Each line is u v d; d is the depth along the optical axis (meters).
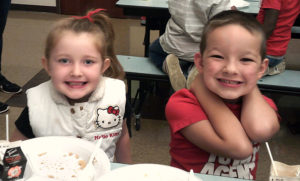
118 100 1.09
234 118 0.96
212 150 0.97
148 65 2.38
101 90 1.06
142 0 2.73
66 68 0.95
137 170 0.80
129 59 2.48
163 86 3.12
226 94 0.92
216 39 0.88
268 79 2.23
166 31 2.25
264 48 0.92
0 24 2.64
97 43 0.97
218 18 0.93
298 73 2.36
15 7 5.41
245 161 1.03
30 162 0.83
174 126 1.02
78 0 5.26
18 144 0.87
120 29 4.79
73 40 0.94
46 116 1.03
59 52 0.94
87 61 0.96
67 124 1.04
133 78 2.27
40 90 1.05
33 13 5.32
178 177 0.79
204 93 0.99
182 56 2.17
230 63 0.88
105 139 1.10
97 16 1.10
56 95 1.03
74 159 0.86
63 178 0.80
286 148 2.29
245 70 0.89
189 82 2.08
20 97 2.79
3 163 0.76
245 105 0.99
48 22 4.92
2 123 2.39
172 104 1.03
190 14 2.03
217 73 0.90
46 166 0.83
